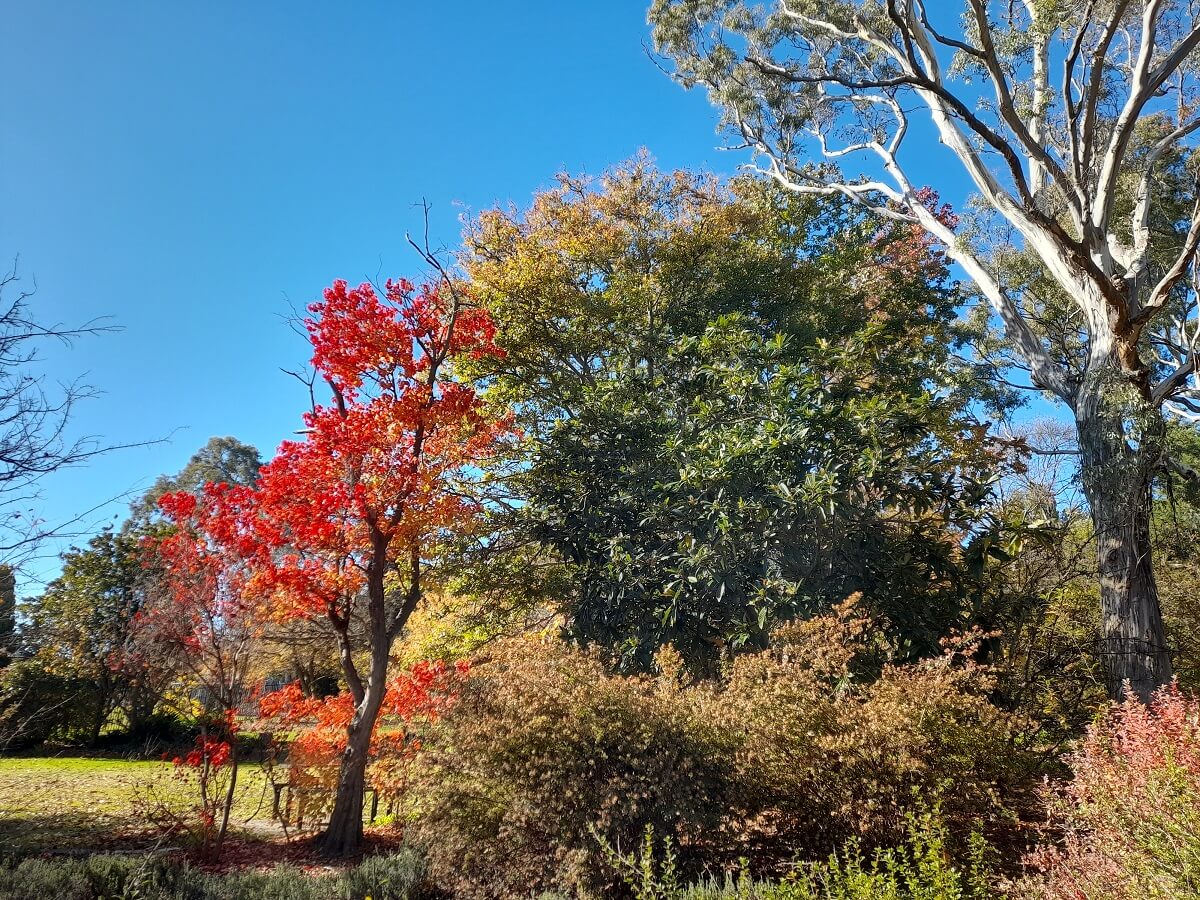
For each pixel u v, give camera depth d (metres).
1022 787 5.70
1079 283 12.84
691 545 10.55
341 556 9.84
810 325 17.83
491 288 17.30
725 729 6.24
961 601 9.68
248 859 8.67
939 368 19.52
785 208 21.70
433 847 6.88
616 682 6.75
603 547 12.84
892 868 4.05
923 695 5.79
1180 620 12.58
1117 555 10.61
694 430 12.23
